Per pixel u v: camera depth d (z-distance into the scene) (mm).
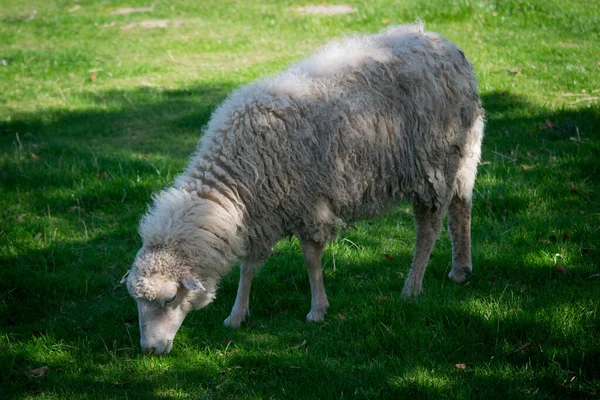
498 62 9883
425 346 4074
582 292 4453
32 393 3949
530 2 12102
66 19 14281
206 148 4348
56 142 8055
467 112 4578
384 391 3709
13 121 8914
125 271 5477
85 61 11492
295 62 4809
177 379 3994
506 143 7301
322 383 3816
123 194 6633
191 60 11352
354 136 4250
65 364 4242
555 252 5074
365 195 4461
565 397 3535
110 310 4902
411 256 5402
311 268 4535
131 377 4062
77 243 5914
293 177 4211
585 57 9766
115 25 13773
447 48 4562
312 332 4379
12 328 4719
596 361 3777
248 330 4535
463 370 3836
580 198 5895
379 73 4371
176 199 4133
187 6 14750
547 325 4109
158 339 4098
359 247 5586
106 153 7648
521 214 5812
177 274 4012
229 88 9789
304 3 14117
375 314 4398
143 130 8484
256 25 13094
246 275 4613
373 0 13469
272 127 4195
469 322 4238
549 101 8312
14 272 5352
